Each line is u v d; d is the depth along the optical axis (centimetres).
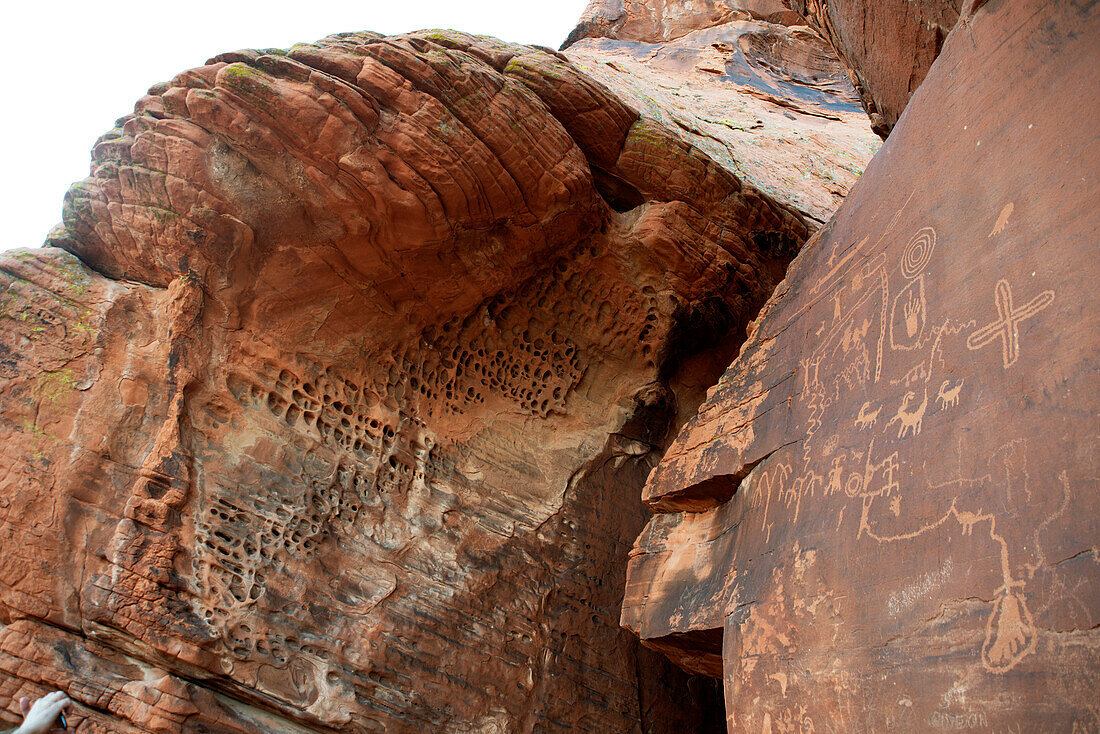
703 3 1738
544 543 772
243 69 601
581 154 714
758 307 835
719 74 1482
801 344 486
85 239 668
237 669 600
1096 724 231
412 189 643
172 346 650
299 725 618
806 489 422
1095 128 296
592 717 736
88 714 544
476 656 700
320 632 646
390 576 693
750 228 808
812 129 1313
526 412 811
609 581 793
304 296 694
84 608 570
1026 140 334
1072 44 323
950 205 376
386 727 639
